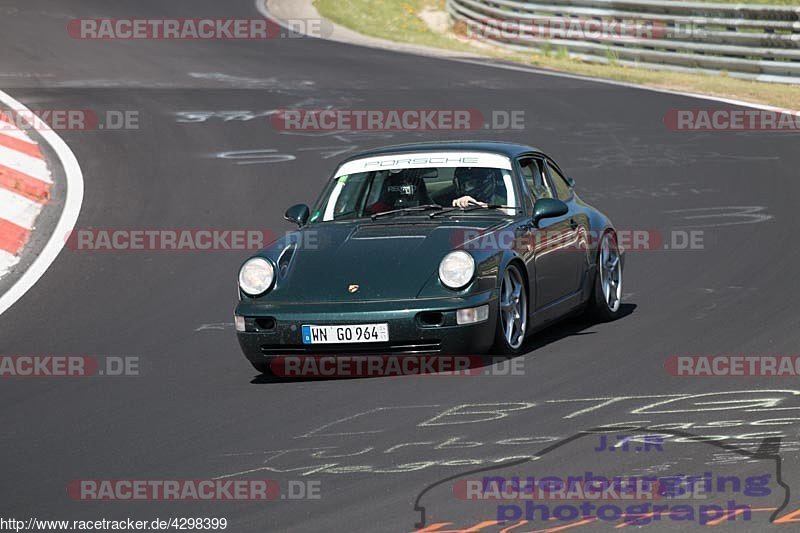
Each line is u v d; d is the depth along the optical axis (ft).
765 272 116.06
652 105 223.30
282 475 65.51
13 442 76.43
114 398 85.76
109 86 244.83
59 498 64.28
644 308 106.63
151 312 113.29
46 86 242.99
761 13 252.01
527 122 208.95
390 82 249.96
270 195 164.04
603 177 169.78
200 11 358.84
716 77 256.52
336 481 63.87
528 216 95.71
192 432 75.56
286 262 90.84
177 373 92.07
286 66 271.49
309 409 78.95
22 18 330.34
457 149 100.73
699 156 181.27
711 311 102.58
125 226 148.87
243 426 76.02
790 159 176.55
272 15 360.28
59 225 148.97
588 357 89.10
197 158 186.39
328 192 100.63
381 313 84.53
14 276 128.98
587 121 209.56
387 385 84.12
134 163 182.91
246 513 60.03
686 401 75.77
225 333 104.42
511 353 90.48
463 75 258.78
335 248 91.15
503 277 88.12
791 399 75.25
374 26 350.02
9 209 151.64
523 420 73.10
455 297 85.10
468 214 95.30
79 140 197.16
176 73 260.83
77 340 104.53
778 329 94.02
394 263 87.92
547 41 299.58
